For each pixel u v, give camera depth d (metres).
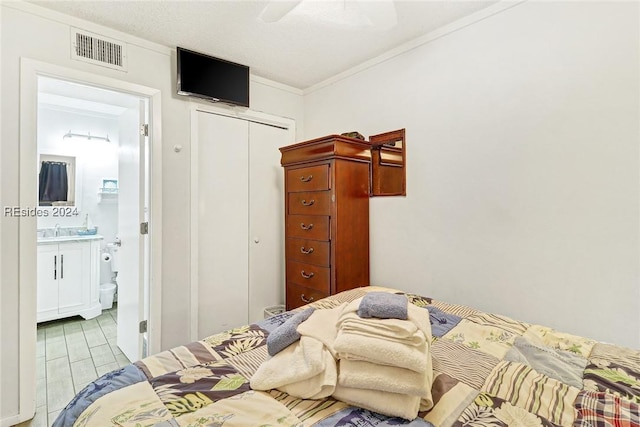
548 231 1.52
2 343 1.62
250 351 1.09
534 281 1.57
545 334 1.17
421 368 0.76
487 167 1.73
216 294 2.48
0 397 1.62
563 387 0.84
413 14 1.78
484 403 0.79
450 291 1.90
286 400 0.82
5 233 1.63
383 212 2.25
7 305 1.64
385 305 0.95
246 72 2.48
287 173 2.43
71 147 3.59
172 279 2.22
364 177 2.26
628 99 1.30
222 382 0.90
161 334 2.17
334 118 2.68
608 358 1.00
